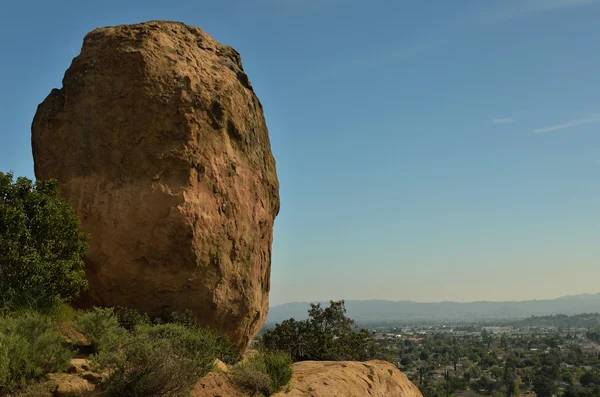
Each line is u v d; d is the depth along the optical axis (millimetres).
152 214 15391
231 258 16719
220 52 19812
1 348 8945
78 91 16578
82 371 9992
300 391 12539
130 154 15883
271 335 23375
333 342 24672
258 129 19688
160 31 17750
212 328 15992
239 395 11117
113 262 15234
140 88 16266
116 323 12031
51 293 12797
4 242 12086
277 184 20438
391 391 16312
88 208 15508
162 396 9297
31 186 13328
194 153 16234
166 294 15461
